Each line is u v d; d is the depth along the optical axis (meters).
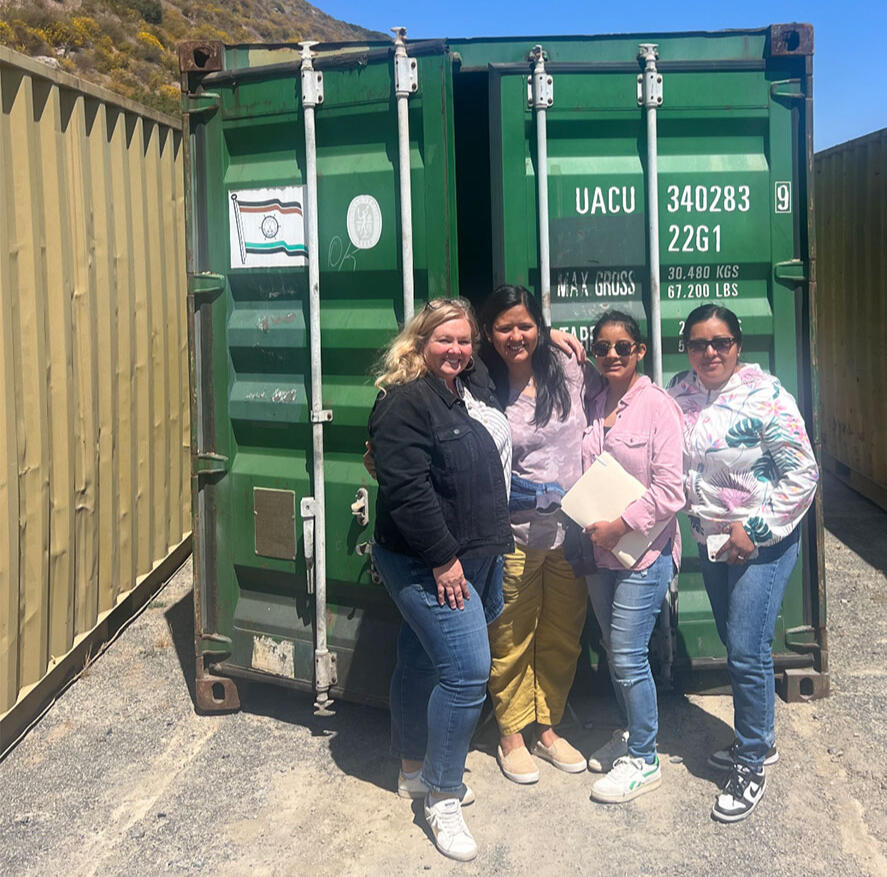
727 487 2.99
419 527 2.67
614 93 3.48
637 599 3.07
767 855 2.84
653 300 3.51
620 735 3.39
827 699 3.86
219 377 3.77
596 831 3.00
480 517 2.79
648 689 3.14
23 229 3.66
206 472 3.79
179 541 5.85
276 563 3.71
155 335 5.34
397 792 3.28
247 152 3.67
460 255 4.50
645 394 3.06
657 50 3.51
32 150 3.72
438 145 3.30
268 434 3.73
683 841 2.93
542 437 3.13
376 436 2.74
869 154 7.19
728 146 3.59
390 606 3.58
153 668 4.41
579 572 3.10
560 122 3.47
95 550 4.42
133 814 3.18
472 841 2.89
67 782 3.40
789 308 3.63
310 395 3.59
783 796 3.17
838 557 5.99
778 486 2.95
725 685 3.91
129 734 3.76
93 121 4.42
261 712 3.95
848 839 2.91
